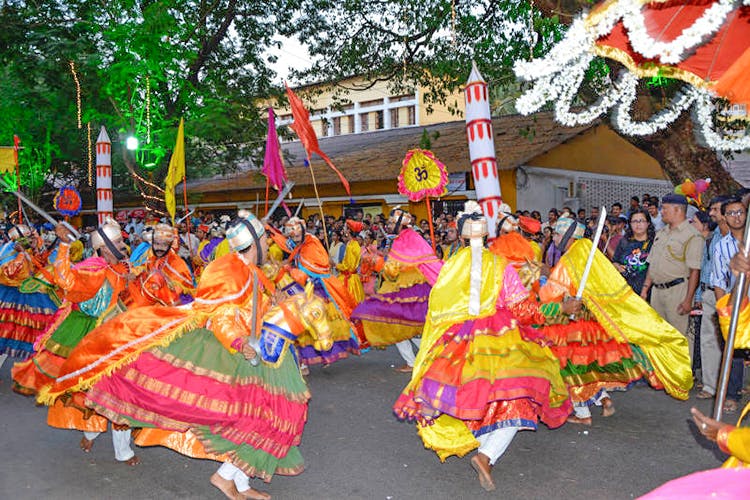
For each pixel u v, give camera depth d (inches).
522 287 166.7
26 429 234.1
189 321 156.7
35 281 290.0
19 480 187.2
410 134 1075.9
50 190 1007.6
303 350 299.0
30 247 314.7
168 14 683.4
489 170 254.1
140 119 711.1
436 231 547.5
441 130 1035.9
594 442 209.8
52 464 199.8
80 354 158.1
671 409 242.5
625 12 117.9
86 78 720.3
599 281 202.1
